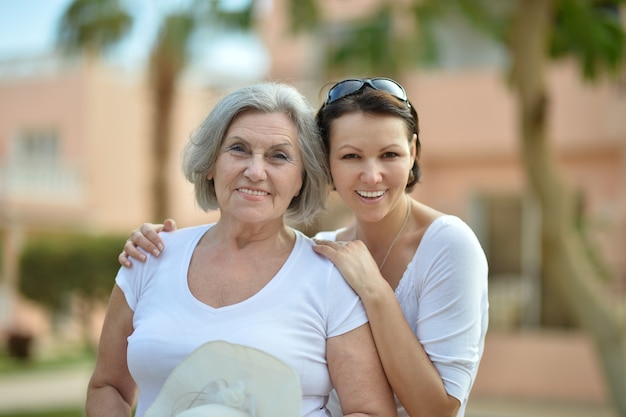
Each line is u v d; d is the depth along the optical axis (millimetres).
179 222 16781
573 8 6844
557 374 9922
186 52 10859
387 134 2393
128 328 2480
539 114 6461
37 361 14852
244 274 2371
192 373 2223
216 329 2273
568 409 9289
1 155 19344
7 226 17156
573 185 11594
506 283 11781
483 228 12156
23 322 17109
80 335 17016
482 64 12258
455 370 2342
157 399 2250
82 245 12641
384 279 2523
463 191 12336
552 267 6500
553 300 10977
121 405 2465
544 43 6602
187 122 17484
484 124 12055
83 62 18547
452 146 12242
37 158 17750
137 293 2475
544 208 6527
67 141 18797
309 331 2291
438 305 2383
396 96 2447
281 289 2328
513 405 9562
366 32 10188
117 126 19109
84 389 11594
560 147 11594
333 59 10430
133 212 19406
